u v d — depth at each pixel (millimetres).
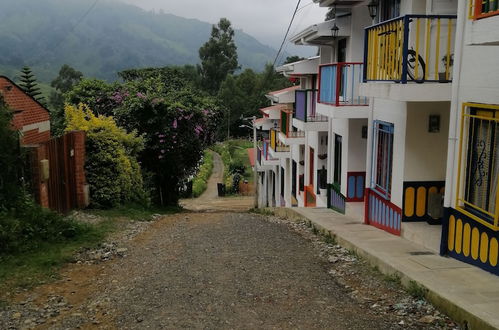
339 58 13750
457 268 6480
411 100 7570
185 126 15898
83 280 6891
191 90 18938
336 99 11062
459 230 6922
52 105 51062
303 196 18672
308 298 6016
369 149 10539
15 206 8594
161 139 15617
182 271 7176
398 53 8031
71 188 11594
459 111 6820
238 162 43688
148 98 15359
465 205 6777
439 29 7598
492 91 6082
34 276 6871
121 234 10000
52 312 5668
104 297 6148
